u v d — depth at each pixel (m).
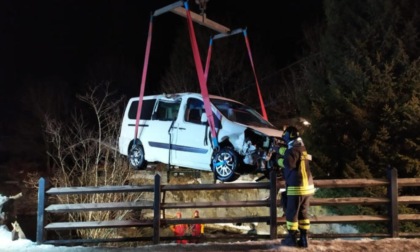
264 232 13.33
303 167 6.34
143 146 10.20
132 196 14.52
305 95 12.21
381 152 9.63
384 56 10.29
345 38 10.74
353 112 9.89
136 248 6.81
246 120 9.38
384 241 6.93
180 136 9.41
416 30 10.22
